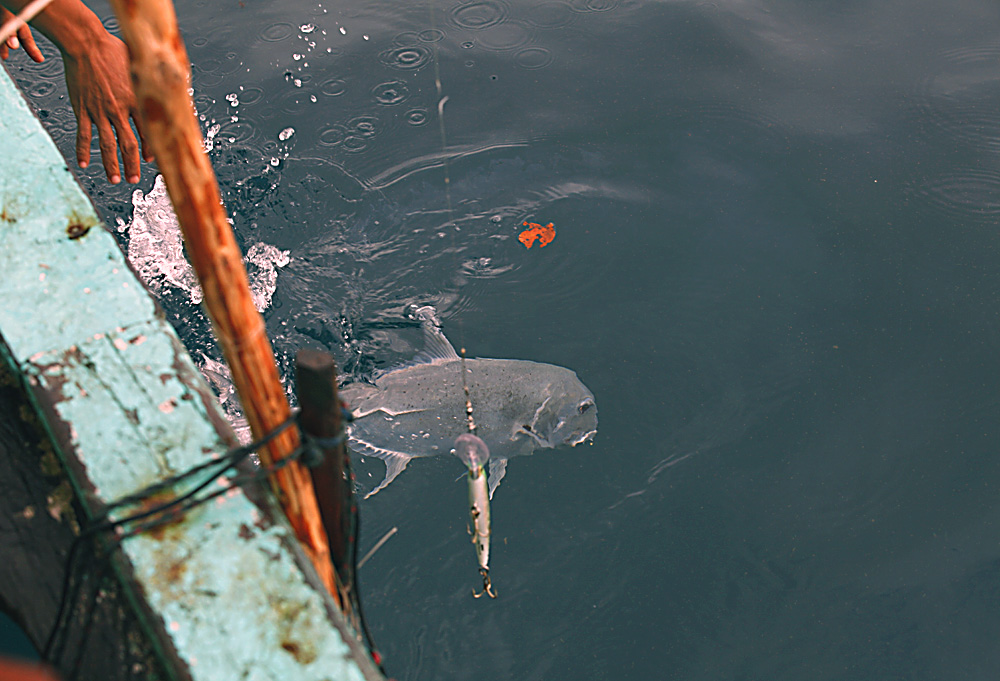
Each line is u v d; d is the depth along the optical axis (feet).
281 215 18.63
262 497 5.78
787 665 12.34
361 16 23.53
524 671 12.65
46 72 21.44
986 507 13.57
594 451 14.92
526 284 17.38
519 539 13.97
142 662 5.61
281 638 5.14
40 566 6.23
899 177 18.51
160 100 4.14
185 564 5.42
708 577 13.33
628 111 20.53
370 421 15.10
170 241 18.01
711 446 14.79
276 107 20.76
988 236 17.20
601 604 13.21
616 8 23.72
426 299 17.17
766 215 18.12
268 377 5.32
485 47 22.48
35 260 7.14
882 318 16.11
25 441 6.85
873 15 23.02
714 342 16.08
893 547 13.33
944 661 12.19
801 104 20.40
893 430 14.62
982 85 20.34
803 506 13.93
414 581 13.58
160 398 6.28
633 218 18.34
